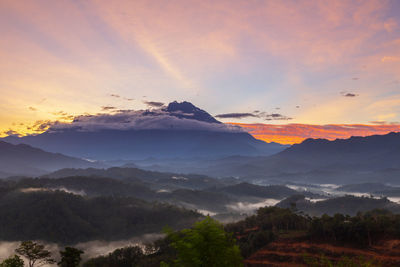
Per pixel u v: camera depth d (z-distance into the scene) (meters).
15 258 57.28
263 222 179.12
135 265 165.12
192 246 22.95
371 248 111.81
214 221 24.47
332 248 119.56
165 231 24.59
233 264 23.11
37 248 86.31
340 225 126.56
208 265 22.64
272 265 118.44
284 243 135.25
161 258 157.25
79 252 61.91
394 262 98.56
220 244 23.11
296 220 166.38
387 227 119.25
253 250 137.38
